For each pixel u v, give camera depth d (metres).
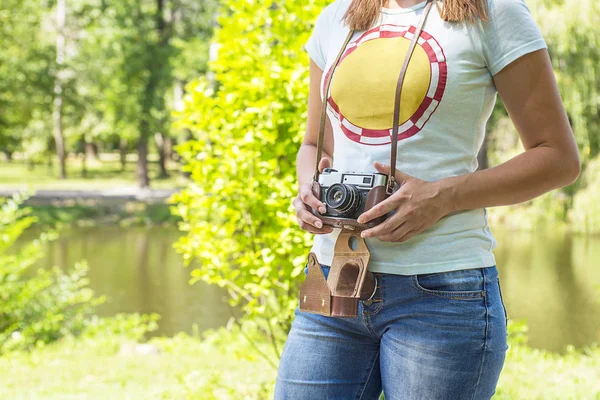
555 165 1.47
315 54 1.84
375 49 1.57
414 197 1.45
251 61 4.19
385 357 1.55
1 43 24.78
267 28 4.32
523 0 1.53
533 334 7.27
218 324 8.91
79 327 7.73
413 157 1.52
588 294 9.06
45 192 28.41
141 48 27.48
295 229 3.88
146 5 28.98
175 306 10.04
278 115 3.97
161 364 5.71
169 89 31.19
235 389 4.38
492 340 1.50
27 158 38.84
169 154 44.91
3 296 7.05
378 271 1.54
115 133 32.59
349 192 1.52
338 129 1.65
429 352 1.48
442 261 1.49
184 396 4.38
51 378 5.26
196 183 4.16
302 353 1.65
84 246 17.22
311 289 1.62
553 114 1.49
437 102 1.49
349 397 1.63
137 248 16.97
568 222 14.45
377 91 1.54
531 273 10.48
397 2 1.60
